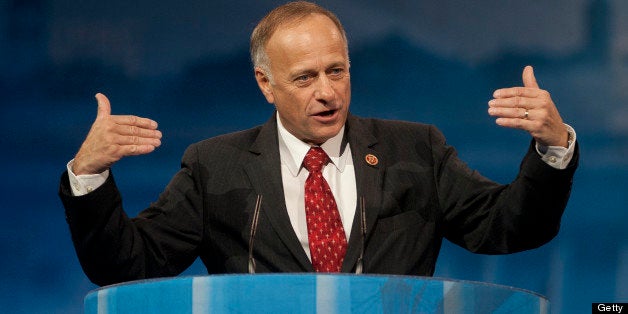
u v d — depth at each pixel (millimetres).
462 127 13828
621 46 13430
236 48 14273
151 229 7797
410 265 7672
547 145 6996
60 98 14352
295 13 7781
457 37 13836
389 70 13953
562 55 13586
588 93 13516
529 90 6812
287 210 7770
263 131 8211
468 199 7879
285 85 7680
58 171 14359
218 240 7902
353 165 7961
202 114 14250
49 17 14359
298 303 4910
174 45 14312
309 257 7574
